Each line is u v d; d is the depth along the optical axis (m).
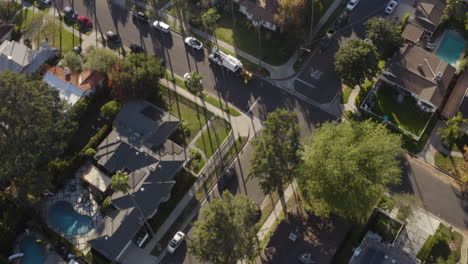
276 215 96.12
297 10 118.19
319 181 85.50
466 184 97.94
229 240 77.31
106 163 99.75
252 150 105.56
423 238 91.12
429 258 88.88
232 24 130.62
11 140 91.38
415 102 111.25
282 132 88.75
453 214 94.62
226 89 116.75
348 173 83.50
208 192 99.69
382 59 120.25
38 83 99.81
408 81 110.81
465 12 127.25
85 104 109.19
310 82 117.00
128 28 131.38
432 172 100.62
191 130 109.25
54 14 136.12
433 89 107.81
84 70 115.00
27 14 135.50
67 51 126.06
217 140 107.44
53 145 95.25
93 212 97.00
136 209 92.19
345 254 89.69
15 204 94.44
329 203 87.00
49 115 95.56
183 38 128.50
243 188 100.19
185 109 113.25
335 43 124.50
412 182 99.38
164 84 118.25
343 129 90.06
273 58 122.12
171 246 91.12
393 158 88.06
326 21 129.88
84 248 92.00
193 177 101.19
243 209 81.50
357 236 91.31
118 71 108.31
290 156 88.88
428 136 105.69
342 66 108.12
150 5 136.62
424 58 114.19
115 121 106.12
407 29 122.62
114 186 79.69
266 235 93.31
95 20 133.75
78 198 98.81
